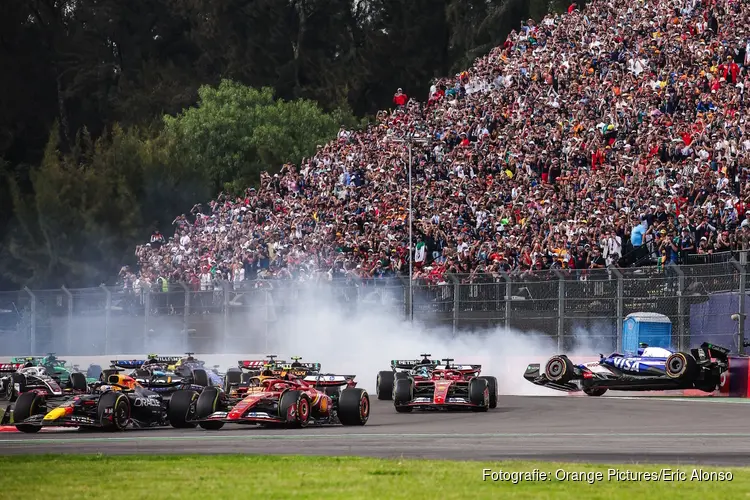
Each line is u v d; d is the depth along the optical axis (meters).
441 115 187.62
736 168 125.56
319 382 74.69
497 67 186.75
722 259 111.31
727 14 153.62
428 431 66.69
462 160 162.25
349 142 199.12
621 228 123.06
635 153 140.62
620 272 107.50
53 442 60.09
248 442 59.41
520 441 59.72
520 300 114.88
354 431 66.94
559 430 67.00
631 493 39.00
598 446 56.66
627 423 71.81
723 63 144.38
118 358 145.00
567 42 178.00
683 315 102.69
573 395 104.94
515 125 162.25
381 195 168.38
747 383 94.44
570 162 146.88
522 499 37.59
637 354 96.50
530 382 112.19
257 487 40.22
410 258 137.50
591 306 109.25
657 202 123.38
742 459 50.00
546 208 136.50
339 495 38.31
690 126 136.50
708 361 94.00
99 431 68.25
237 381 97.75
